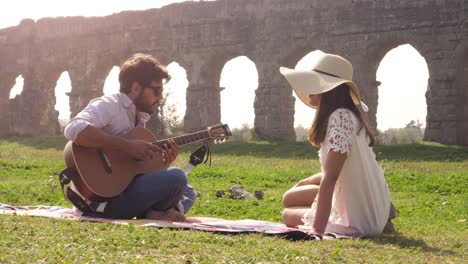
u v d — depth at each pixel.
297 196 7.58
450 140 33.19
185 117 41.72
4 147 40.53
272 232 6.68
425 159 29.06
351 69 7.27
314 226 6.83
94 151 7.45
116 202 7.59
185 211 8.25
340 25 36.31
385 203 7.32
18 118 49.62
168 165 7.74
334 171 6.85
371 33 35.41
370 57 35.81
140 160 7.58
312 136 7.09
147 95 7.79
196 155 7.96
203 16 41.19
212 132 7.87
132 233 6.32
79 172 7.36
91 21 46.12
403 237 7.18
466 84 33.69
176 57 42.22
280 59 38.25
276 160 28.92
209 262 5.17
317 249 6.02
